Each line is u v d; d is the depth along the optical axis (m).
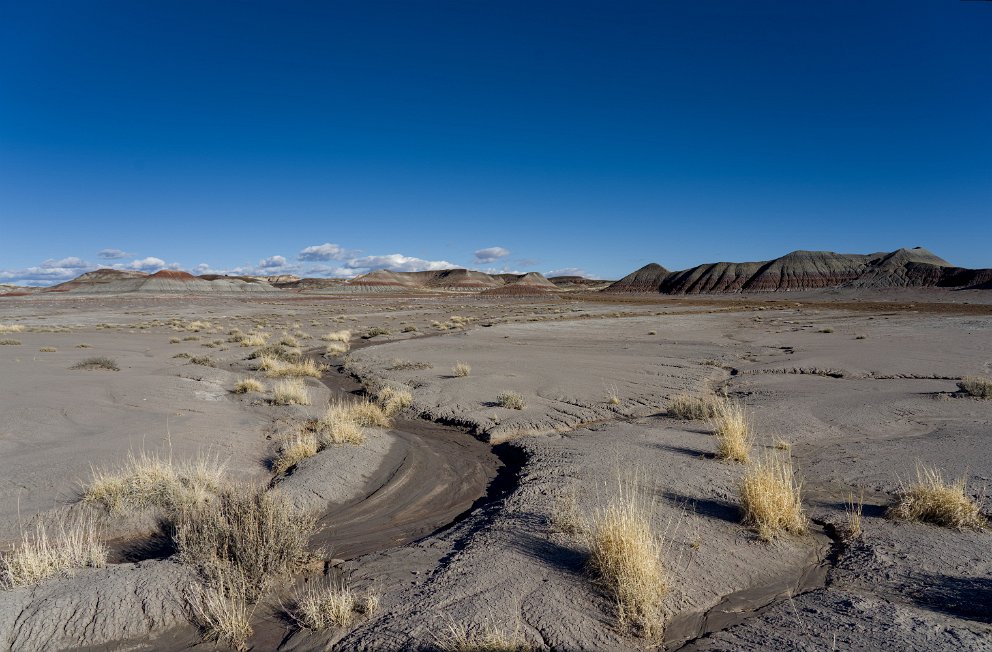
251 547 4.87
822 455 8.83
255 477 8.53
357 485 8.24
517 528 5.96
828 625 4.08
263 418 12.46
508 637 3.99
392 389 16.03
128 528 6.39
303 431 11.27
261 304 88.31
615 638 4.02
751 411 12.11
